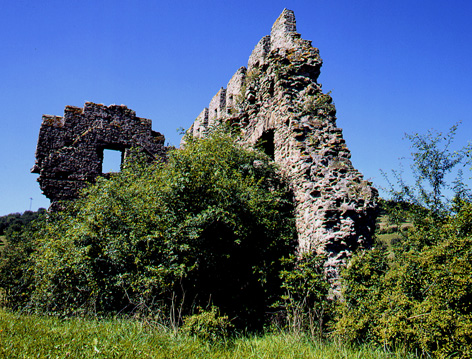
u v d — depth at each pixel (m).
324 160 7.57
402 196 8.48
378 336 4.47
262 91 10.42
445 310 4.01
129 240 6.19
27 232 10.77
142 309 5.66
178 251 5.84
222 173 7.32
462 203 4.75
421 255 4.64
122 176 8.77
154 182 7.11
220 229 6.46
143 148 14.64
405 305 4.38
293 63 9.24
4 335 3.99
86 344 3.78
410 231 6.42
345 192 6.91
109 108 14.59
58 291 6.97
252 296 6.45
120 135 14.41
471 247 4.21
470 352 3.72
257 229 6.82
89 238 6.68
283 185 8.24
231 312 6.04
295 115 8.30
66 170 12.93
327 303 5.73
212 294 6.12
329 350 4.36
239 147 9.35
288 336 4.95
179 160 6.89
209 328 4.70
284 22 10.72
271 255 6.91
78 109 14.05
